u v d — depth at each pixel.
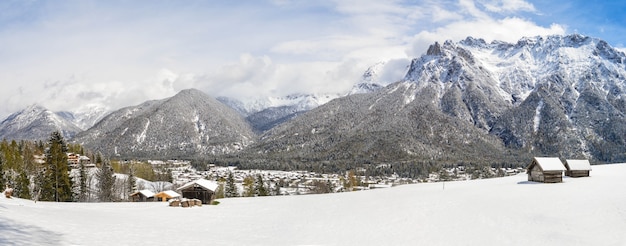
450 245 49.78
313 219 70.06
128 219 63.91
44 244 35.69
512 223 58.06
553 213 61.22
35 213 54.34
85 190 135.38
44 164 124.56
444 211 68.75
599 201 66.31
